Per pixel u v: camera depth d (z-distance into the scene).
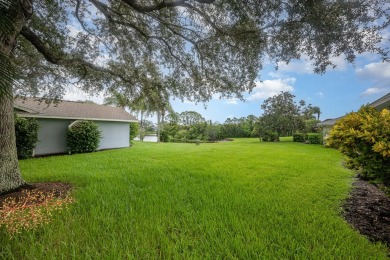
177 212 3.19
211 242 2.36
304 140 24.78
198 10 4.24
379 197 4.34
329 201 3.93
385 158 2.74
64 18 5.34
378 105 8.76
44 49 4.84
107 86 7.16
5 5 2.11
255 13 3.54
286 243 2.36
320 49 3.63
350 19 3.18
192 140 29.39
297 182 5.32
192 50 5.77
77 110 14.14
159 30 5.80
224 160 9.03
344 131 3.47
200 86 6.40
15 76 1.99
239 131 36.28
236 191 4.38
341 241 2.44
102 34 5.96
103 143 14.68
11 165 4.19
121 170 6.46
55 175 5.60
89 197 3.72
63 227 2.55
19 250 2.14
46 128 11.81
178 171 6.46
